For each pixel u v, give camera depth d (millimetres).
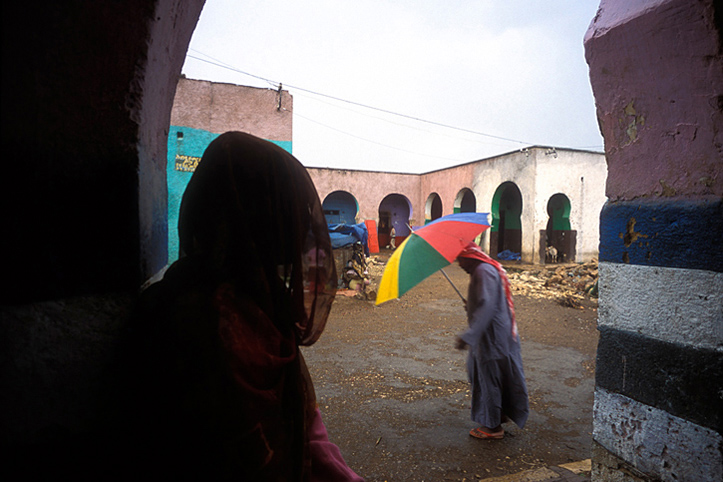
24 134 603
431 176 23781
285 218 784
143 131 734
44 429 635
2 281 595
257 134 11328
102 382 674
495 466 2979
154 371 626
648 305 1835
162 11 736
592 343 6137
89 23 644
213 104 10906
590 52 2031
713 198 1562
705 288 1592
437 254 3021
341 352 5582
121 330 688
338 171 23094
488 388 3230
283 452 710
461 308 8445
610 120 2010
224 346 616
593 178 17594
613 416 2016
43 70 615
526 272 13758
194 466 623
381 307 8469
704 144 1586
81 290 657
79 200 651
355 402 4062
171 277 706
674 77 1657
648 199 1846
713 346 1567
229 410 610
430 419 3711
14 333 604
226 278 696
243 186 748
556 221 18188
